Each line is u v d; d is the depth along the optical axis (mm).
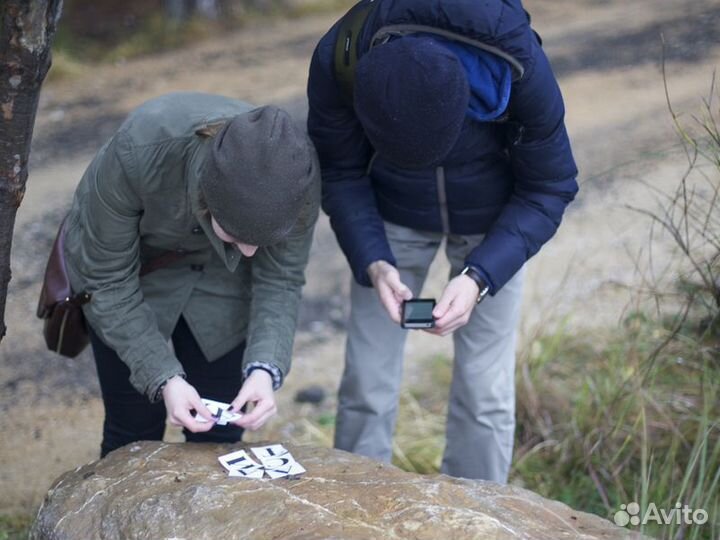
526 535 2127
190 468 2447
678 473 3561
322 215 6230
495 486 2408
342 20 2744
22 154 2447
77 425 4320
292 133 2316
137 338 2646
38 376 4688
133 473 2453
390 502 2223
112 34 9766
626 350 4188
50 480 3900
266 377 2635
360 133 2914
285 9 10352
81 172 6945
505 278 2844
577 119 6914
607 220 5664
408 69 2418
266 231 2303
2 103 2361
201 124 2461
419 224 3100
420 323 2801
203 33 9703
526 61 2566
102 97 8344
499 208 3025
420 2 2543
